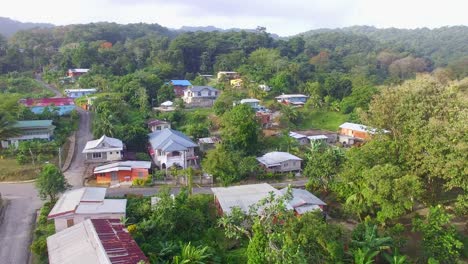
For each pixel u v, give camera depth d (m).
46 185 36.53
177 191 43.69
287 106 80.06
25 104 70.19
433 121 36.12
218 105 73.94
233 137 56.12
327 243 27.31
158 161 51.66
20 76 100.88
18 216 36.28
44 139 55.78
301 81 101.44
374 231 31.33
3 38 147.25
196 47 120.94
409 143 37.78
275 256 23.69
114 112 64.56
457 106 38.34
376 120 42.88
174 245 29.09
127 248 25.69
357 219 38.75
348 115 81.38
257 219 27.95
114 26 176.12
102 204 33.94
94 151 50.94
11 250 30.05
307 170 45.34
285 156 53.69
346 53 179.75
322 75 107.00
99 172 45.56
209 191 44.31
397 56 166.88
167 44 128.88
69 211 31.52
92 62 108.44
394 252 30.86
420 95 40.25
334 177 43.62
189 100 84.88
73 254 24.62
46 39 149.50
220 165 47.25
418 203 41.88
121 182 46.31
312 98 86.94
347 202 37.72
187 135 62.28
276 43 145.25
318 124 80.38
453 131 34.31
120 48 122.88
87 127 65.19
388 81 111.88
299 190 40.91
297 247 25.56
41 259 28.05
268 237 25.41
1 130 50.94
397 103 41.25
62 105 71.31
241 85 96.19
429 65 166.50
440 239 30.00
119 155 52.03
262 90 89.69
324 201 42.47
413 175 35.47
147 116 70.12
